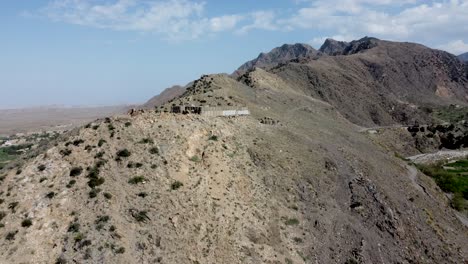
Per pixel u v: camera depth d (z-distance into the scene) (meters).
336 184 90.06
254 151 85.19
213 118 88.00
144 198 61.44
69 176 61.56
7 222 53.97
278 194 78.31
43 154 65.31
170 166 68.00
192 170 69.88
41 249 51.84
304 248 69.62
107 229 55.47
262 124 102.50
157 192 63.16
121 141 69.31
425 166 173.62
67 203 57.66
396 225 83.31
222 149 78.88
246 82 198.62
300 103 185.62
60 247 52.53
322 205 81.38
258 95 159.00
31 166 62.62
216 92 125.88
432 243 84.75
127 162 65.62
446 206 114.56
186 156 71.69
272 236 68.38
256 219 69.38
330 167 94.69
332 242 73.50
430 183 128.75
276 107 149.00
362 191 90.19
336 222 78.38
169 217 60.53
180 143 72.94
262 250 64.56
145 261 53.97
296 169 87.88
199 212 63.75
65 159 64.25
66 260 51.00
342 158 103.06
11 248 51.00
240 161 79.75
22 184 59.28
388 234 80.94
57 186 59.75
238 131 89.69
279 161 87.19
